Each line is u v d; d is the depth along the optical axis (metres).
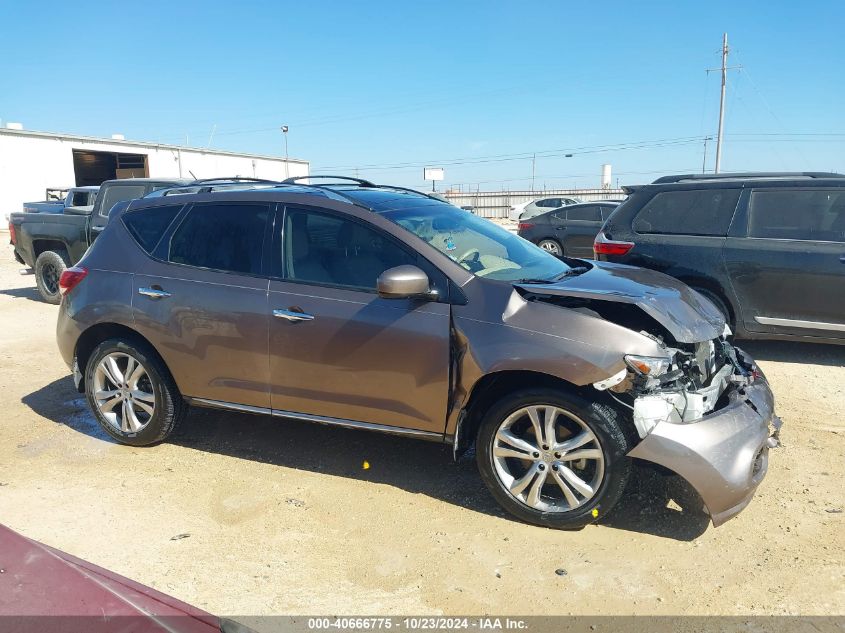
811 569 3.15
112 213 4.83
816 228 6.20
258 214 4.26
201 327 4.23
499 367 3.46
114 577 1.90
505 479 3.61
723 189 6.59
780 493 3.89
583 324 3.41
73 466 4.41
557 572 3.17
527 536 3.48
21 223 10.85
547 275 4.16
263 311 4.05
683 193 6.79
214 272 4.27
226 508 3.82
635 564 3.23
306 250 4.07
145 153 39.00
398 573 3.18
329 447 4.66
